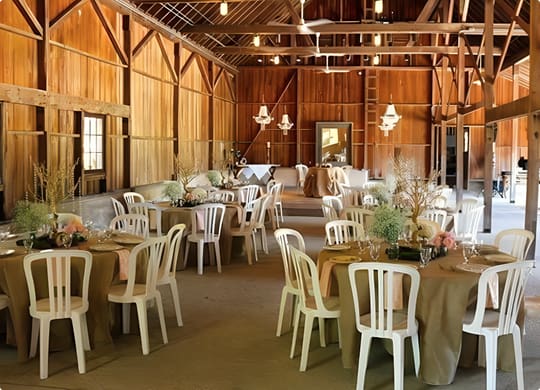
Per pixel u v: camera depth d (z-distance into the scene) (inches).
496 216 490.9
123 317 186.4
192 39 507.8
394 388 139.4
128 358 165.2
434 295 142.4
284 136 689.6
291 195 556.4
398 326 139.2
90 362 161.8
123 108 355.6
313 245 350.0
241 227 299.0
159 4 402.6
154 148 420.8
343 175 539.2
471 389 143.2
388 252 166.2
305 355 156.0
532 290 243.0
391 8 673.0
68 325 171.0
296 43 685.9
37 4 263.3
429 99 670.5
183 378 151.1
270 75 685.9
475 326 139.3
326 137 682.2
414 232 170.2
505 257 165.6
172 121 463.2
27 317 162.1
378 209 170.7
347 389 144.2
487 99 396.8
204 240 275.6
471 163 684.1
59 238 179.2
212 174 393.1
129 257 165.3
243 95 690.2
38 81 264.5
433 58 659.4
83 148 305.6
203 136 555.2
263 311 213.2
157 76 425.1
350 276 140.8
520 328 151.0
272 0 552.4
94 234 203.3
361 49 568.1
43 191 258.8
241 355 167.9
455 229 287.3
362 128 679.7
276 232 180.4
